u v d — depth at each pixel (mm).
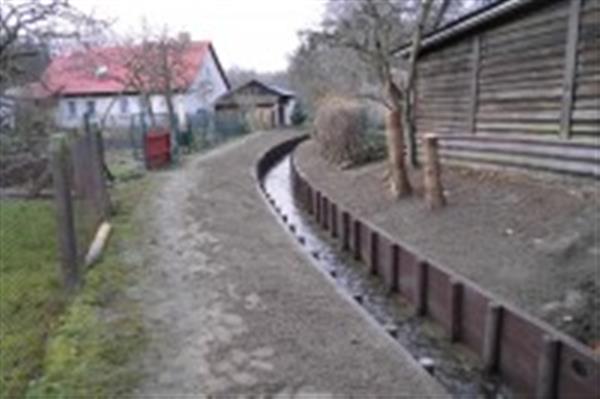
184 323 6734
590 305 7203
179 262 9102
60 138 9906
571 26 10703
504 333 6855
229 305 7328
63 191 7336
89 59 31125
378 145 20062
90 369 5617
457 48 14727
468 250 9711
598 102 10227
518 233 9805
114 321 6715
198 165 21875
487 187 12555
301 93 48656
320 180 18625
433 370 6961
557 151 11203
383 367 5816
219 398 5203
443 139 15555
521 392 6551
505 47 12719
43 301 7258
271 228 11727
